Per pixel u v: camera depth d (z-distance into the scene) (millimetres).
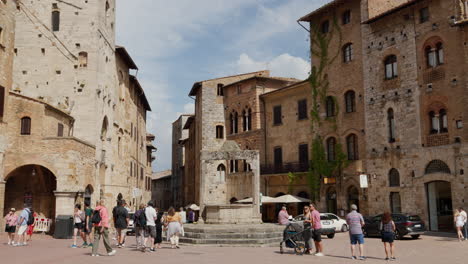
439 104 35156
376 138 40094
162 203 110875
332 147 45219
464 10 34156
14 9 35500
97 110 41531
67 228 30562
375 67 40750
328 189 44938
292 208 48594
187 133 93750
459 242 27516
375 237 33250
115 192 47375
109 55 46281
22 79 40938
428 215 35531
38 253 20641
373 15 41812
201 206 32875
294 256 20453
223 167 58188
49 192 36156
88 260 18141
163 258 19078
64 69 41281
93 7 42344
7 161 32500
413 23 37625
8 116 33062
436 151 34969
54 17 42188
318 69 47125
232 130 58438
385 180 38938
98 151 41344
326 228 32438
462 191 32938
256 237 26109
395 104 38594
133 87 57625
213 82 59844
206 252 21750
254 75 58125
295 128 49625
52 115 35406
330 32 46094
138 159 62750
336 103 44625
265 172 51438
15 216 25766
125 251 22125
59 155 32688
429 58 36469
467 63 33438
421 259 19750
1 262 17234
